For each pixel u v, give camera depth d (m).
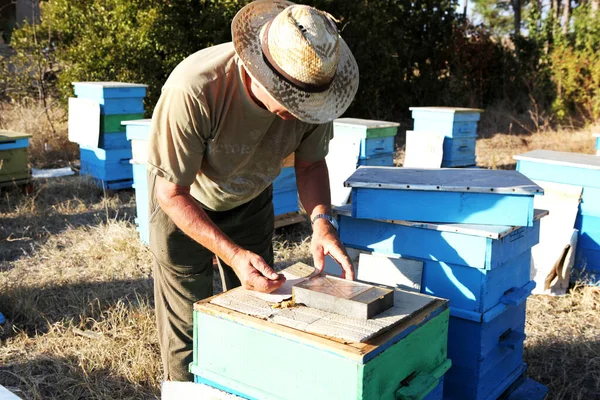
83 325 3.56
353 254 2.63
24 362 3.12
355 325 1.70
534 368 3.10
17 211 6.07
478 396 2.38
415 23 13.90
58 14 10.03
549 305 3.99
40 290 4.10
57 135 9.62
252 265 1.95
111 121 6.98
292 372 1.70
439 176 2.55
